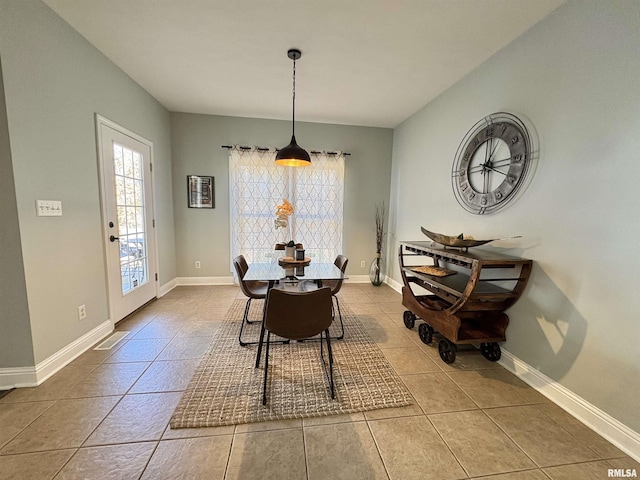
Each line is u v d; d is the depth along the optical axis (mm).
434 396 1747
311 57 2395
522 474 1235
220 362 2078
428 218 3295
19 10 1632
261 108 3609
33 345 1745
